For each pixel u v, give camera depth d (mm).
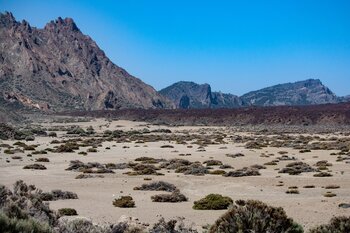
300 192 30328
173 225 16203
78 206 24516
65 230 13727
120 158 56469
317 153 63344
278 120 158000
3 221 10586
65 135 101125
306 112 161500
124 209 23625
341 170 43531
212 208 23562
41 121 167000
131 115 199250
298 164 47000
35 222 11484
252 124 159875
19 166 45469
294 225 12922
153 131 120250
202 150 68125
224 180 36812
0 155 54750
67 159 53875
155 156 59219
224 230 12797
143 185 32062
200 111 191000
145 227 16500
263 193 30047
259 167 46312
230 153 63438
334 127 137875
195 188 32656
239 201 14078
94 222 18484
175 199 26531
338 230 12906
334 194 28641
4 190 16000
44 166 44500
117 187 32812
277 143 81188
